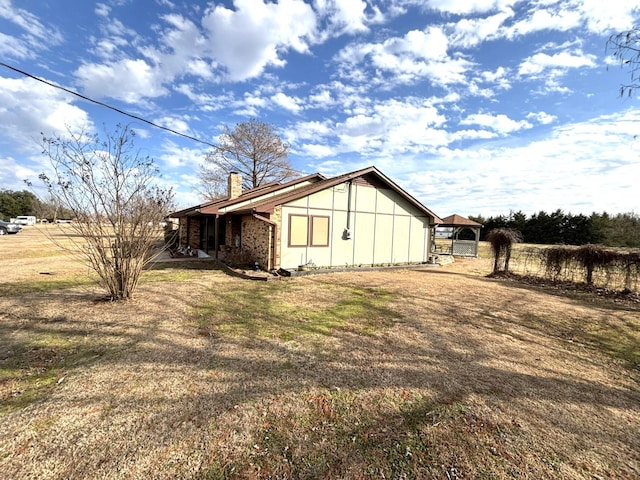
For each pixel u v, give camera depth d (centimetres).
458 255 2130
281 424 258
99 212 594
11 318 513
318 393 307
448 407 288
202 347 416
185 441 234
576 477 207
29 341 421
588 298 798
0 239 2155
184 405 281
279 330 490
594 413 287
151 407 277
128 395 296
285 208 1076
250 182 3164
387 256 1349
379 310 623
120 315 542
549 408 292
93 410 271
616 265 862
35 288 731
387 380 337
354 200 1238
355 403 291
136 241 634
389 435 247
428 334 489
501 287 921
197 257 1498
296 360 383
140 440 234
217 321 527
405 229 1403
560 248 997
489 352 425
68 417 260
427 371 362
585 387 337
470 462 220
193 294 720
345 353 408
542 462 221
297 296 729
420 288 864
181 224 2036
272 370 354
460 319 577
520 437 248
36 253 1416
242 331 482
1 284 770
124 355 385
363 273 1141
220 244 1650
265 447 230
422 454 226
